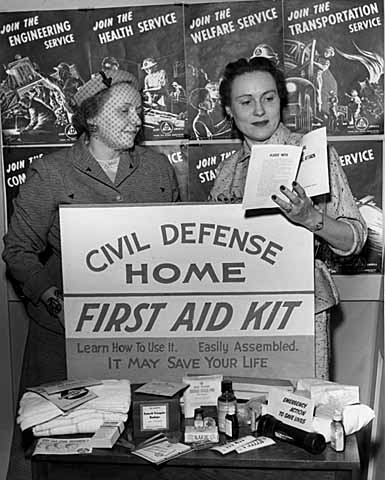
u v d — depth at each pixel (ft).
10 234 8.36
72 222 7.16
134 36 8.20
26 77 8.30
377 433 8.20
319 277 7.50
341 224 7.21
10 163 8.43
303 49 8.11
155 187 8.31
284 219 6.97
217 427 6.35
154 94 8.28
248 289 7.08
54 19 8.23
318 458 5.91
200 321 7.16
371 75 8.08
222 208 7.02
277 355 7.13
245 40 8.14
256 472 5.96
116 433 6.24
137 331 7.23
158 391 6.56
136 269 7.16
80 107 8.21
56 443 6.19
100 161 8.21
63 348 8.42
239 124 8.23
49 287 8.29
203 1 8.13
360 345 8.50
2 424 8.86
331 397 6.44
